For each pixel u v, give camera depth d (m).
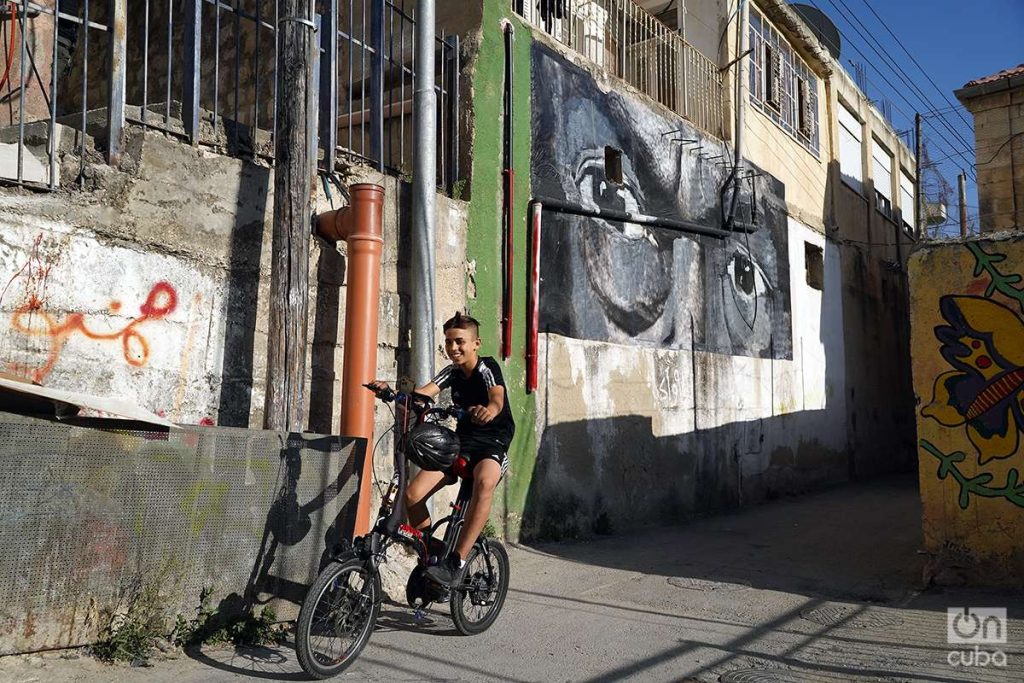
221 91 9.59
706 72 12.39
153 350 4.98
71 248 4.62
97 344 4.71
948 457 6.38
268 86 9.19
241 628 4.39
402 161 7.44
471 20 7.85
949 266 6.46
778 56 14.25
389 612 5.18
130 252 4.89
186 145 5.25
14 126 4.89
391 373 6.56
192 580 4.26
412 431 4.31
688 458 10.55
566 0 9.93
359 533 5.53
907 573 6.85
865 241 17.30
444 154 7.51
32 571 3.68
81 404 3.71
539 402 8.17
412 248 6.67
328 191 6.23
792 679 4.21
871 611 5.64
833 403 14.95
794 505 11.71
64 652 3.83
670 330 10.48
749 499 11.84
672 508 10.12
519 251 8.06
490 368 4.61
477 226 7.55
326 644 4.02
